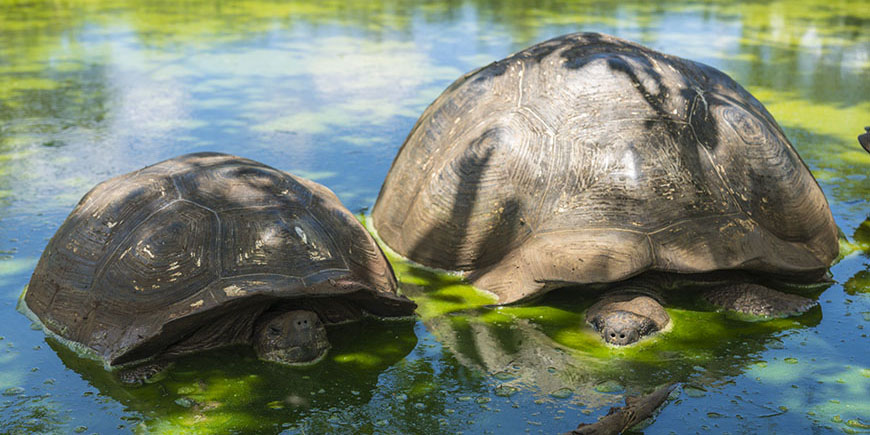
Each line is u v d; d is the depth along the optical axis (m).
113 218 3.54
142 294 3.30
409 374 3.25
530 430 2.82
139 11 11.48
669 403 2.99
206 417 2.94
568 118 3.98
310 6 11.93
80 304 3.44
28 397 3.05
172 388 3.15
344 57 8.46
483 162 4.04
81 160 5.55
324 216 3.68
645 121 3.91
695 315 3.73
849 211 4.74
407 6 11.91
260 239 3.42
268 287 3.28
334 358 3.39
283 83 7.49
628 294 3.72
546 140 3.95
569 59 4.24
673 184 3.76
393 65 8.11
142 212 3.52
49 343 3.43
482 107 4.29
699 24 10.30
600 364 3.30
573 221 3.76
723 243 3.67
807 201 3.97
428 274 4.14
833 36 9.70
